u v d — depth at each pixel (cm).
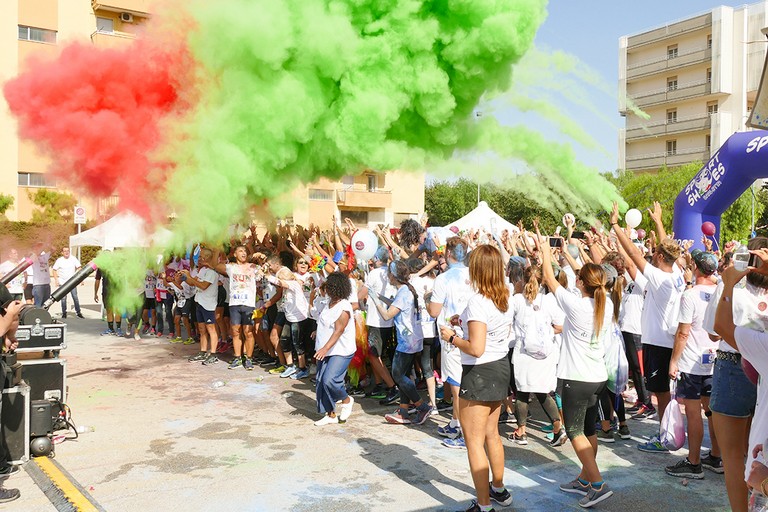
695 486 454
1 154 2091
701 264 470
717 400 367
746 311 274
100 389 743
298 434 574
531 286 543
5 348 513
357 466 491
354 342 612
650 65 4600
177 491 434
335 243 910
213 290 905
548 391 543
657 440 534
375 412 662
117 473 467
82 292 2233
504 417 637
